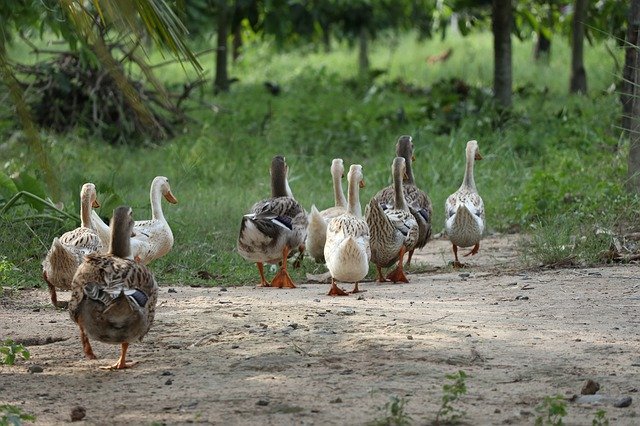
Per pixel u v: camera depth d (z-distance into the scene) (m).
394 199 21.25
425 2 54.75
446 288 18.53
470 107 37.59
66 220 21.95
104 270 12.90
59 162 29.12
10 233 21.22
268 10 44.03
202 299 17.61
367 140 34.91
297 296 18.09
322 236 20.83
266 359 13.41
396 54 65.31
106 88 34.59
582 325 14.93
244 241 19.42
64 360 13.89
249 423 10.94
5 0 24.84
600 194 24.12
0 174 21.38
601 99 38.91
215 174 30.86
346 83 49.72
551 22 45.47
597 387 11.80
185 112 39.69
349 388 12.09
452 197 22.88
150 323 13.34
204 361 13.52
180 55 11.84
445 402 10.98
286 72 56.97
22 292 18.67
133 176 29.94
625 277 18.61
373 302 17.12
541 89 47.69
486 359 13.17
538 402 11.49
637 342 13.91
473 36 69.94
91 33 11.63
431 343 13.91
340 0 48.34
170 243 20.45
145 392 12.26
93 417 11.34
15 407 11.15
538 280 18.75
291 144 35.28
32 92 34.78
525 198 25.73
